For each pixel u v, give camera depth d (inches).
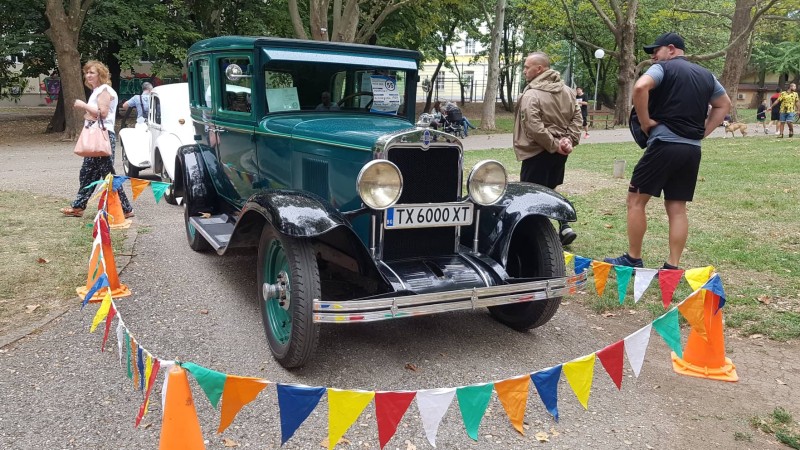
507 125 1165.7
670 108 185.5
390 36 824.9
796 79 1910.7
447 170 155.4
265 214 140.3
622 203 344.5
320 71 195.2
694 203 334.3
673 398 136.6
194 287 203.9
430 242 158.6
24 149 613.3
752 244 252.2
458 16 1118.4
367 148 146.7
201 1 836.6
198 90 247.4
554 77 225.1
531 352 160.1
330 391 90.4
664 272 142.6
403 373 146.6
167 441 94.2
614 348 108.6
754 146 645.3
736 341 165.8
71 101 698.2
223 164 225.5
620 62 1099.3
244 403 92.0
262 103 189.8
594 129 1059.9
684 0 1208.2
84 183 282.7
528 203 161.8
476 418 96.3
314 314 129.7
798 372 148.3
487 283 149.5
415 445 116.7
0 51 730.2
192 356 152.3
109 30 753.0
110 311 122.7
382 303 130.9
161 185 221.5
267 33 861.2
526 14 1299.2
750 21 913.5
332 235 149.7
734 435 121.8
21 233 255.9
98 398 131.2
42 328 166.6
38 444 113.9
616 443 118.6
